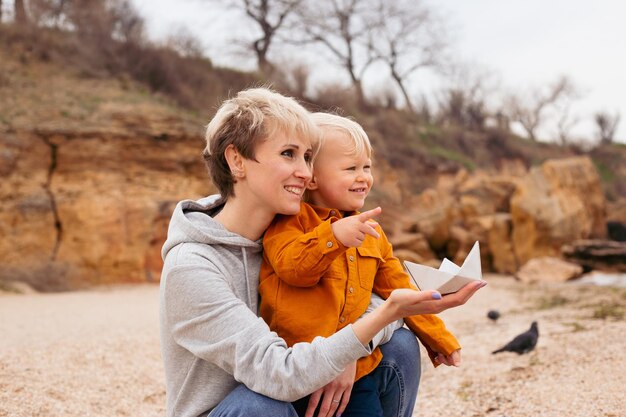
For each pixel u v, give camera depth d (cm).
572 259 1981
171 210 1975
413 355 271
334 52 4312
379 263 277
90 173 1931
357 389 252
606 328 796
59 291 1678
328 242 223
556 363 612
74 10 2695
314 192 277
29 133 1894
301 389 217
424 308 215
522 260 2109
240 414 220
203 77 2873
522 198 2134
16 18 2636
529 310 1136
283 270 234
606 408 439
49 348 738
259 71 3253
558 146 5041
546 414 447
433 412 488
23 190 1819
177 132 2103
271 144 239
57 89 2253
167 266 242
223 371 238
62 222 1830
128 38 2666
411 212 2692
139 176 2008
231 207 253
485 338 833
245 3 3803
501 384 557
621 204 2897
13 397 491
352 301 252
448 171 3441
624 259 1925
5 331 912
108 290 1725
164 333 245
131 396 549
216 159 250
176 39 3023
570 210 2127
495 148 4259
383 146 3388
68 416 465
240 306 229
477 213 2316
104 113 2106
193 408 238
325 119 275
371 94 4119
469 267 216
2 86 2161
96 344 779
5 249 1731
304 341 239
